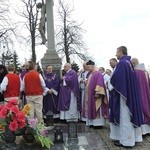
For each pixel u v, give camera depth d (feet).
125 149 23.29
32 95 31.09
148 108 28.53
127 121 23.73
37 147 20.26
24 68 35.83
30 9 90.99
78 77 38.75
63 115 36.55
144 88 28.53
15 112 19.67
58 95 36.96
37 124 20.68
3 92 29.94
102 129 32.04
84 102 34.47
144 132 28.37
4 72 32.27
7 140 19.92
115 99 24.14
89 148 20.80
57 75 37.22
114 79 23.85
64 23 100.42
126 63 24.04
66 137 24.30
